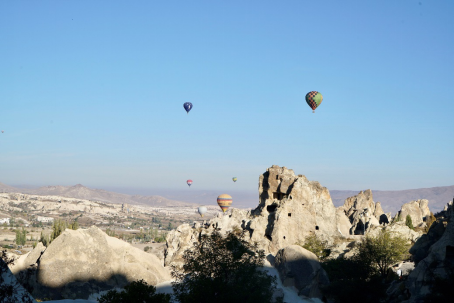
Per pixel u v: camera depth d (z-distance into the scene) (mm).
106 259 81438
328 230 109125
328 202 112375
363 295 69375
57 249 77750
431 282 56344
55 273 75750
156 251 113312
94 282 78375
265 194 119312
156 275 86312
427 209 141875
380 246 88625
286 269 84938
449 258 59594
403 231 103562
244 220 113438
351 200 140375
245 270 64312
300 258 85500
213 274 64500
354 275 78312
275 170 117562
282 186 113938
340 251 99250
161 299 52500
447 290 52000
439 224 74188
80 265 78125
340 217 120188
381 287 70062
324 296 80125
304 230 106125
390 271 84188
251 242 104875
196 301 59406
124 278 81562
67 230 80125
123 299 51312
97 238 82250
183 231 102938
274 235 103688
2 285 37031
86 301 69125
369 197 140375
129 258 86688
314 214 108125
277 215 105812
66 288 75438
